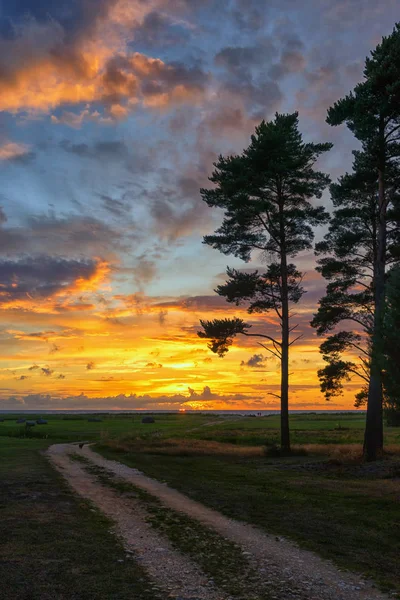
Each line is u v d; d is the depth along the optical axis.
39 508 12.31
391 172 27.16
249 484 17.81
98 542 9.37
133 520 11.65
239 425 64.62
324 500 14.43
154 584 7.25
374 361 15.55
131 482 18.08
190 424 77.31
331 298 29.81
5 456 27.09
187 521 11.67
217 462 25.81
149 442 38.75
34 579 7.09
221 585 7.33
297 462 25.05
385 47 24.80
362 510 12.99
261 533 10.57
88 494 15.14
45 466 22.19
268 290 30.91
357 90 25.33
